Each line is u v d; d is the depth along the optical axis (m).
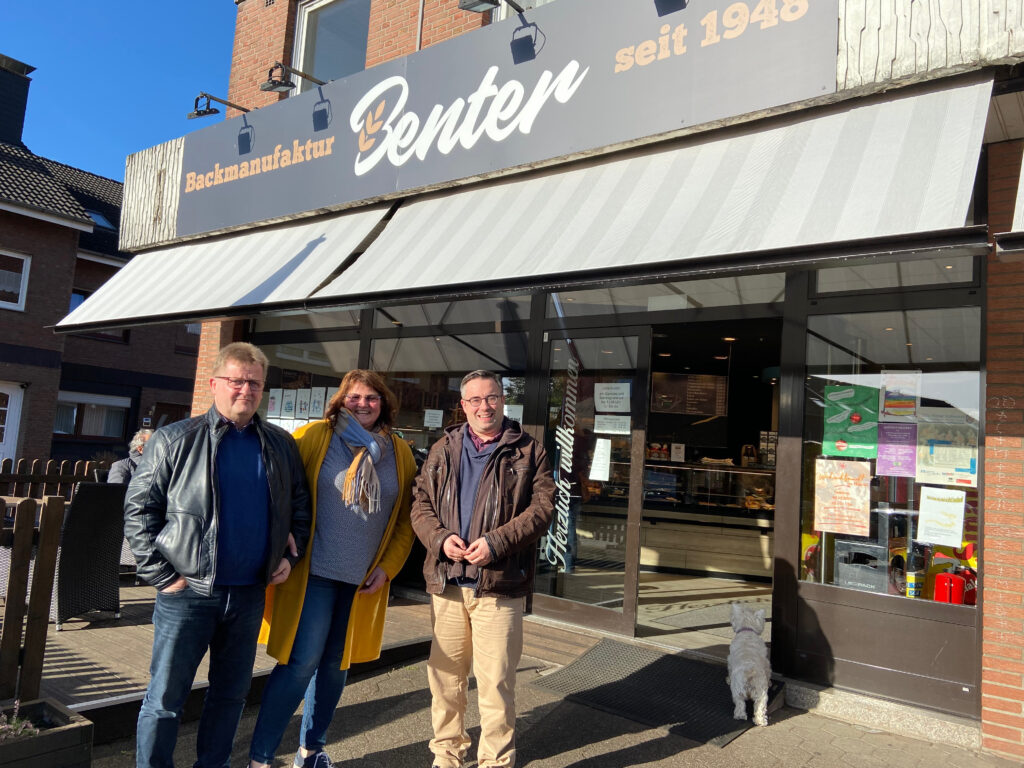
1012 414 3.90
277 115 6.97
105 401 20.81
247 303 5.68
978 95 3.51
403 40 7.08
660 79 4.48
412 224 5.65
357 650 3.36
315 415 7.63
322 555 3.16
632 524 5.38
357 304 5.05
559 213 4.67
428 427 6.68
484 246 4.79
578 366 5.83
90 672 3.98
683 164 4.37
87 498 4.81
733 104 4.17
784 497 4.62
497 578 3.14
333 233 6.24
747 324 7.57
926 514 4.20
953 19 3.54
